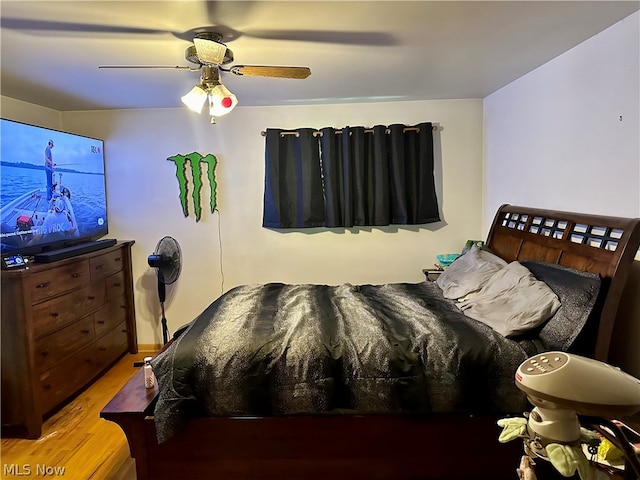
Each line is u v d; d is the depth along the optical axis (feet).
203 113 12.75
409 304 8.71
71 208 11.04
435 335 6.93
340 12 6.02
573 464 2.98
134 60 7.91
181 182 12.98
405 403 6.52
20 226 9.14
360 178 12.45
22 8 5.68
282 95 11.28
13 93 10.44
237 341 6.94
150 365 7.08
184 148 12.91
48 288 9.11
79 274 10.34
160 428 6.35
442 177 12.85
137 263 13.28
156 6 5.67
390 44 7.43
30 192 9.47
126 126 12.86
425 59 8.36
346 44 7.38
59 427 8.97
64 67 8.30
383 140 12.32
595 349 6.43
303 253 13.15
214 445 6.71
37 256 9.26
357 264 13.12
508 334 6.77
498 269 8.87
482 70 9.37
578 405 2.91
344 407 6.67
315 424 6.66
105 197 12.93
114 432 8.78
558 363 3.14
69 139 10.96
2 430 8.58
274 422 6.67
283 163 12.65
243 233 13.15
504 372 6.48
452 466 6.70
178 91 10.41
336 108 12.66
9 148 8.84
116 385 10.96
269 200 12.71
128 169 13.01
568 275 7.07
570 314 6.53
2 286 8.32
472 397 6.52
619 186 6.93
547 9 6.16
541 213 8.89
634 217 6.63
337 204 12.63
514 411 6.48
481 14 6.25
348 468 6.75
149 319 13.43
